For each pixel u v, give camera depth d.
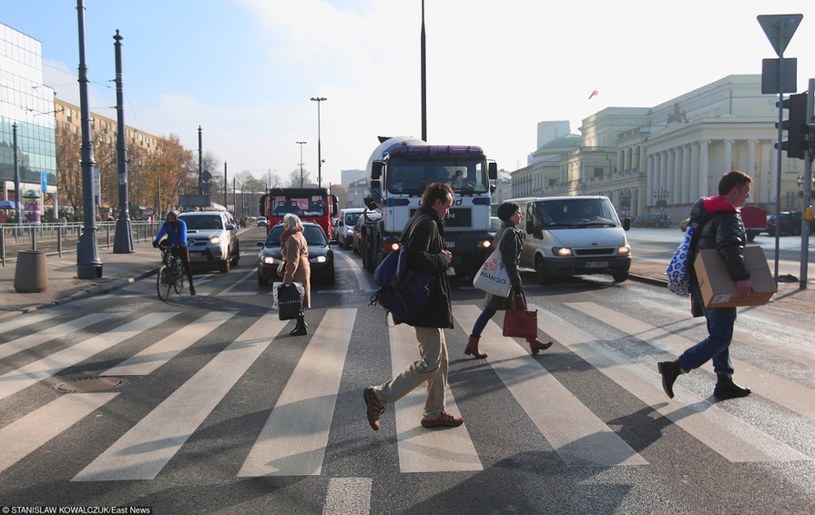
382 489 3.80
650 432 4.71
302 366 6.85
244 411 5.29
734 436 4.61
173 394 5.80
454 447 4.46
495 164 14.93
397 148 14.84
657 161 81.00
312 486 3.84
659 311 10.19
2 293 12.70
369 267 18.64
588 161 101.38
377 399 4.61
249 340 8.31
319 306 11.46
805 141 11.47
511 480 3.91
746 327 8.62
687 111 88.69
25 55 67.19
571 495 3.71
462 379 6.23
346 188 181.88
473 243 14.38
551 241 14.07
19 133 66.00
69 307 11.47
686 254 5.44
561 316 9.78
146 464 4.18
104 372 6.63
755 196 68.31
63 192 73.12
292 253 8.62
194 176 86.56
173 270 12.88
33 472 4.06
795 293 11.41
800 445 4.43
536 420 5.00
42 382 6.25
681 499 3.65
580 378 6.21
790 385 5.87
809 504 3.58
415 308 4.51
